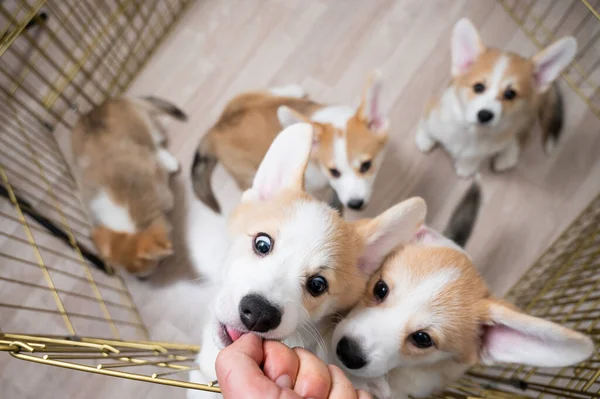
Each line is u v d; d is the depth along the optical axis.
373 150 0.58
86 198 0.57
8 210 0.61
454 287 0.40
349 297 0.41
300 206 0.39
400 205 0.40
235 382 0.28
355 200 0.58
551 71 0.55
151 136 0.63
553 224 0.64
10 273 0.61
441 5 0.70
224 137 0.59
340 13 0.70
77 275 0.61
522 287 0.61
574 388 0.44
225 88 0.69
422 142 0.65
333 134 0.57
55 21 0.67
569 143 0.66
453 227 0.61
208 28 0.71
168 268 0.62
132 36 0.69
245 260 0.38
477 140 0.59
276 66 0.69
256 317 0.35
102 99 0.68
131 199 0.57
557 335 0.35
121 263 0.57
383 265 0.42
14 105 0.65
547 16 0.69
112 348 0.38
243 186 0.61
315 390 0.30
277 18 0.71
